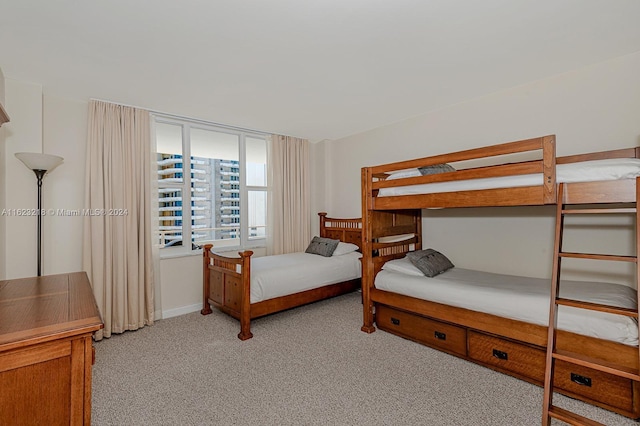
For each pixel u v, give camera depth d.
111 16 1.80
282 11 1.78
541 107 2.86
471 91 3.10
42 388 1.02
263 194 4.78
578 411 1.84
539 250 2.94
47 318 1.18
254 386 2.15
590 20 1.92
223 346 2.80
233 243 4.48
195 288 3.87
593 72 2.58
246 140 4.59
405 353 2.63
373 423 1.77
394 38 2.09
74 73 2.54
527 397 1.99
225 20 1.85
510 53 2.34
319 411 1.88
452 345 2.58
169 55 2.27
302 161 4.90
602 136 2.55
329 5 1.73
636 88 2.39
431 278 2.87
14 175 2.70
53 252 2.97
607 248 2.56
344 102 3.34
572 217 2.73
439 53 2.32
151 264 3.42
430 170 2.80
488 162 3.22
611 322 1.80
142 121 3.38
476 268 3.41
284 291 3.34
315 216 5.14
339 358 2.55
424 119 3.77
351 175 4.74
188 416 1.84
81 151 3.14
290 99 3.21
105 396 2.04
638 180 1.62
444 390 2.08
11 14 1.76
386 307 3.09
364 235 3.17
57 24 1.87
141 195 3.34
